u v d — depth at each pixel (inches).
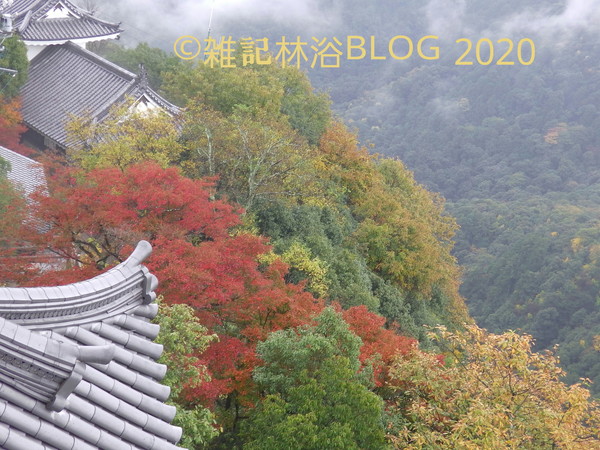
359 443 719.1
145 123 1286.9
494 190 6033.5
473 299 4146.2
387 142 7076.8
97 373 342.6
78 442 307.1
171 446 343.0
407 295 1690.5
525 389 772.6
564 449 738.8
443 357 888.9
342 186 1802.4
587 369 2942.9
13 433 284.5
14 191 999.0
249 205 1285.7
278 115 1734.7
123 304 381.1
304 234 1400.1
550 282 3757.4
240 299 847.1
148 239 874.8
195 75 1729.8
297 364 747.4
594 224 4345.5
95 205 885.8
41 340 290.8
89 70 1729.8
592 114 6688.0
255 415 745.0
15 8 1908.2
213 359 772.6
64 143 1541.6
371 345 879.7
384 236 1658.5
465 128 6752.0
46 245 878.4
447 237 2396.7
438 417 788.0
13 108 1534.2
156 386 362.0
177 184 906.7
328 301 1250.0
